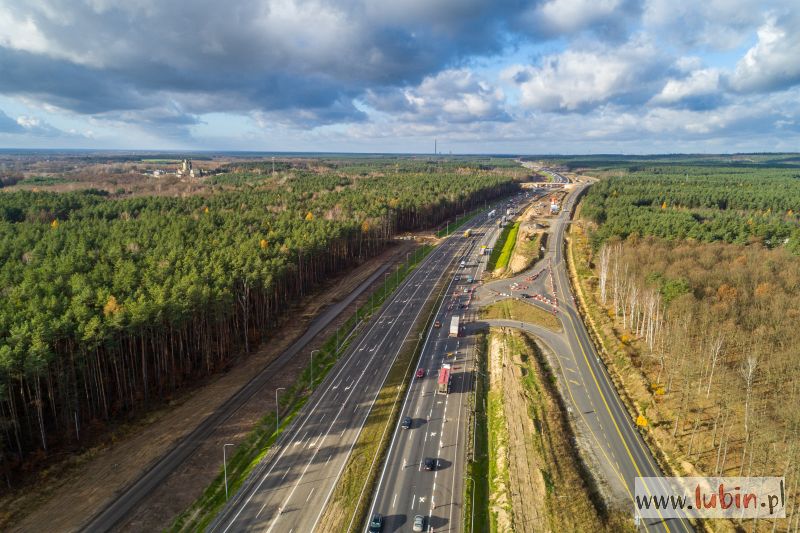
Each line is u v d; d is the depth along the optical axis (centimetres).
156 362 10319
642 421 9425
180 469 8075
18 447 8100
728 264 15412
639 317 13338
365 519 6906
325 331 13775
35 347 7925
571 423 9456
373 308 15625
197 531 6731
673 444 8669
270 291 13262
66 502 7306
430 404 10006
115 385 10119
